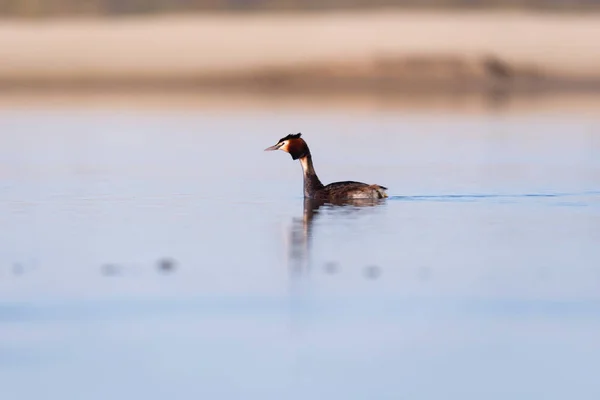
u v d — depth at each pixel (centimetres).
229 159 2755
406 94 5528
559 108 4400
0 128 3566
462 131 3450
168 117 4006
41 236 1623
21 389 963
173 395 950
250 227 1697
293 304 1222
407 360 1041
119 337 1102
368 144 3084
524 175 2372
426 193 2091
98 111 4297
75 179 2336
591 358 1043
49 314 1182
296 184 2275
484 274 1358
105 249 1523
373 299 1238
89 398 945
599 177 2330
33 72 6612
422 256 1467
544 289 1285
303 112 4244
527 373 1007
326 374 1000
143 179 2345
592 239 1590
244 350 1063
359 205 1948
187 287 1295
